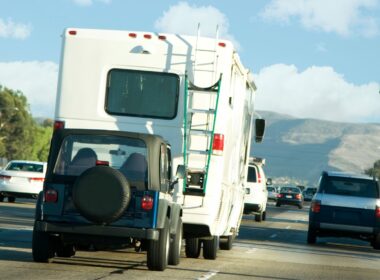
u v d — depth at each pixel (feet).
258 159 351.67
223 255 176.24
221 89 145.79
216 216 149.38
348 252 214.28
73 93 148.25
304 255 192.65
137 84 147.54
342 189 231.91
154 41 147.33
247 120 186.39
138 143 127.13
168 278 122.21
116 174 122.93
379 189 231.50
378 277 150.20
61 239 127.34
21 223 225.76
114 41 147.95
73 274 120.78
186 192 145.07
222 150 145.59
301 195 635.66
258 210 345.10
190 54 146.41
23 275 116.78
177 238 139.74
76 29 148.56
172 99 146.72
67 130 127.75
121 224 124.47
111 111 147.54
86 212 122.83
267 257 179.01
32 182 323.37
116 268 132.05
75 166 126.62
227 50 146.10
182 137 146.30
